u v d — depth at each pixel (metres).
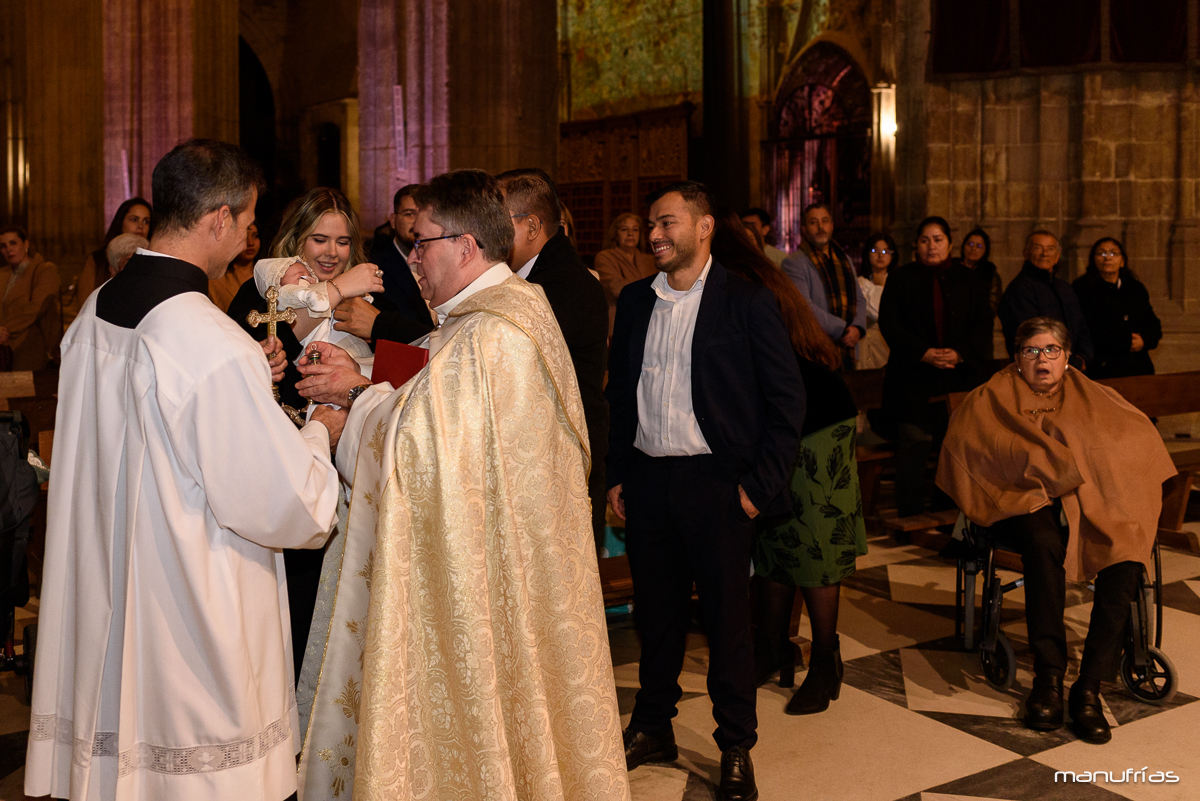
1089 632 3.49
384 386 2.29
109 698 1.98
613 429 3.11
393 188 8.01
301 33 20.20
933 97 9.26
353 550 2.21
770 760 3.17
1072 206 9.08
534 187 3.39
